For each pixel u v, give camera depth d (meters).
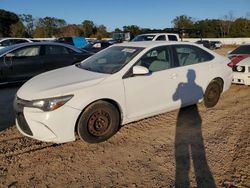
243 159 4.11
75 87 4.28
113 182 3.56
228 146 4.52
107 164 3.98
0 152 4.29
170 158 4.14
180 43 5.68
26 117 4.15
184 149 4.42
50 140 4.15
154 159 4.12
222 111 6.22
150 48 5.16
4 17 59.66
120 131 5.05
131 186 3.48
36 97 4.14
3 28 59.91
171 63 5.39
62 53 9.44
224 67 6.38
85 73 4.82
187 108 6.32
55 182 3.56
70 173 3.76
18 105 4.33
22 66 8.66
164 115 5.86
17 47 8.70
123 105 4.69
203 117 5.80
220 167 3.90
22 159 4.11
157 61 5.20
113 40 23.77
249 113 6.14
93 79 4.50
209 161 4.05
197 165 3.95
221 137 4.85
